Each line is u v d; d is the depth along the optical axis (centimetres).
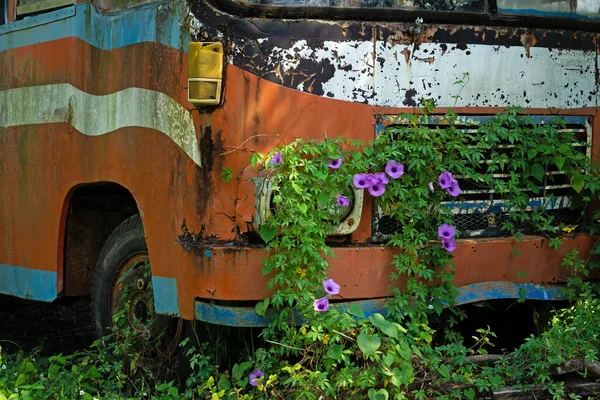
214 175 447
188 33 457
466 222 478
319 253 438
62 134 555
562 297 489
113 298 541
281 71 443
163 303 475
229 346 482
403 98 456
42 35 574
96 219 586
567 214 504
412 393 416
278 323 433
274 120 443
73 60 545
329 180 436
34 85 580
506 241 476
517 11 478
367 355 396
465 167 463
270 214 431
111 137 513
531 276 484
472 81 468
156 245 479
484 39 469
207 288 445
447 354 448
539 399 420
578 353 435
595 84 497
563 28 489
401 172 443
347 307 445
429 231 459
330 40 447
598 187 482
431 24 460
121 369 510
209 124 448
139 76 491
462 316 480
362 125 451
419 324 443
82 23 539
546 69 484
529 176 485
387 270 454
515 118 470
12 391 476
